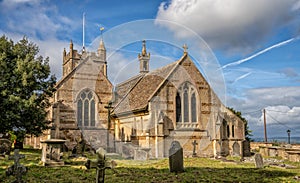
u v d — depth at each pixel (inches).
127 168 598.2
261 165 673.0
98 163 341.4
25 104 931.3
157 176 498.3
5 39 1005.2
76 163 700.0
